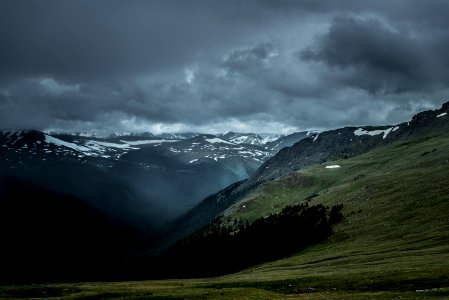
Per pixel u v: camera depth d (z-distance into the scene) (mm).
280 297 72688
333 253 136000
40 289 106500
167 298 78562
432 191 168875
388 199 182500
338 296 63156
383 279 73500
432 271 74062
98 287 109062
